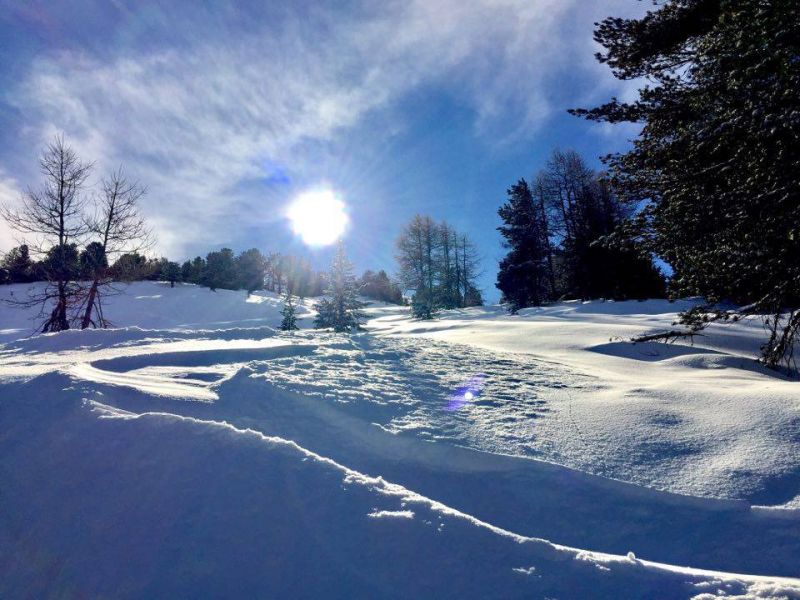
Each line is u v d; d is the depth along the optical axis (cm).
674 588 219
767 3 492
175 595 213
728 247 647
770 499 313
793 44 483
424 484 351
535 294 3388
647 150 770
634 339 901
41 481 306
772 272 639
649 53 820
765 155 549
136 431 337
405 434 392
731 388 533
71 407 381
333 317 2430
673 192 711
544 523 315
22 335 2742
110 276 1898
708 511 312
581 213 3142
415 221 4947
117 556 240
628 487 336
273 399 437
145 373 512
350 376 543
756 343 1037
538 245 3478
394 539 242
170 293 4569
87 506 279
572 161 3462
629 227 764
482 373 622
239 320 3666
